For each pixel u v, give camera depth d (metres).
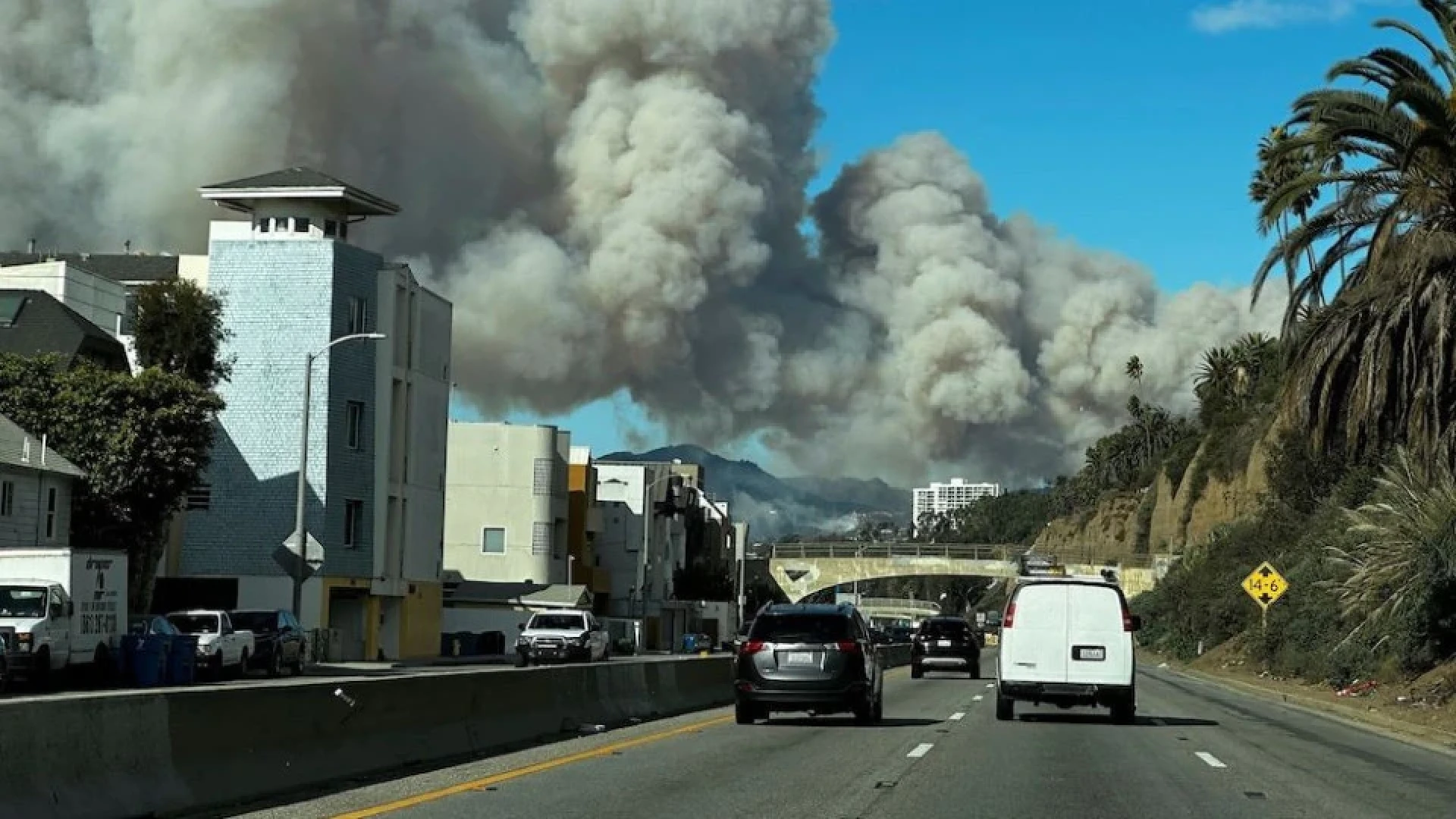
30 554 34.53
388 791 15.00
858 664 24.72
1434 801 15.81
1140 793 15.89
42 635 32.94
